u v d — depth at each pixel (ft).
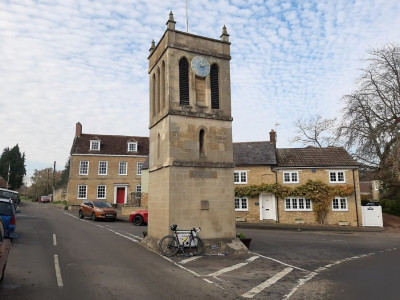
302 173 93.25
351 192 89.10
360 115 96.17
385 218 98.99
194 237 40.57
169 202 41.16
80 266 31.94
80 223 75.00
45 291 23.36
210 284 26.99
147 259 36.73
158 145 47.62
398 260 39.88
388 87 92.79
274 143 104.94
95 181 135.33
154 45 53.67
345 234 70.79
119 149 143.43
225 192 45.01
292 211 91.61
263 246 49.67
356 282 28.66
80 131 144.36
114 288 24.81
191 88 45.47
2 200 42.68
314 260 39.24
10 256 35.12
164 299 22.56
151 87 52.54
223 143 46.47
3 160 225.56
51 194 228.02
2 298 21.38
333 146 106.52
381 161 94.73
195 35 46.85
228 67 49.21
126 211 101.65
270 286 26.96
